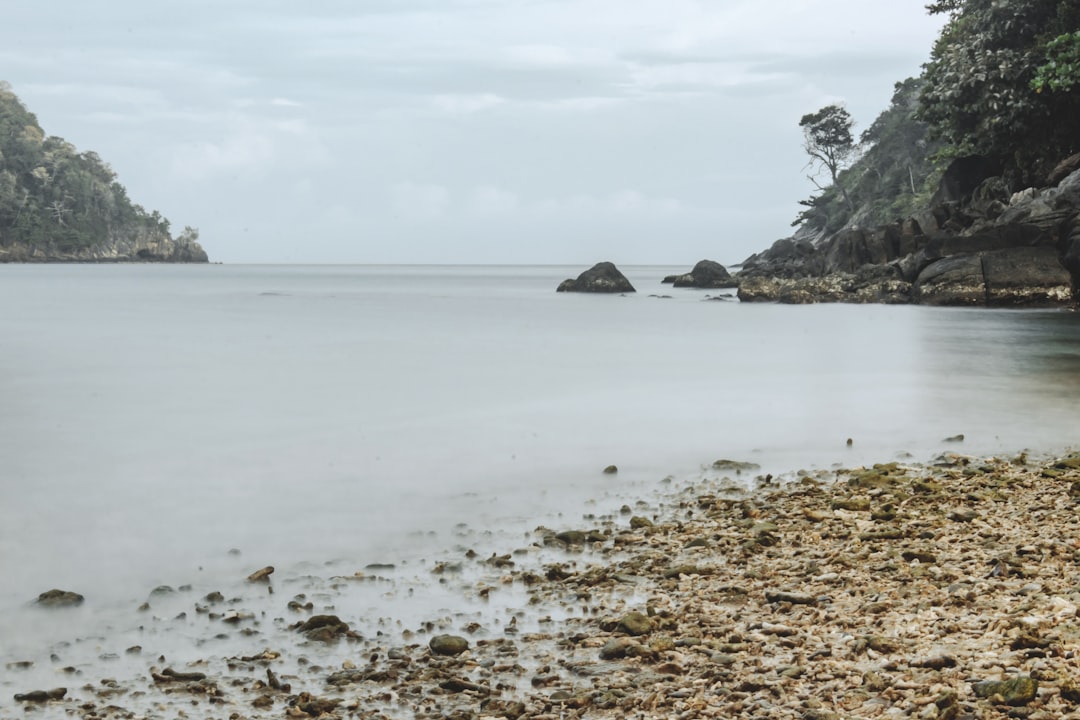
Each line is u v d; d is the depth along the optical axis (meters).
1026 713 5.95
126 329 50.81
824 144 156.75
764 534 10.82
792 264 88.50
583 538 11.18
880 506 12.28
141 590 9.80
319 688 7.29
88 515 12.80
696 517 12.20
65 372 30.78
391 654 7.89
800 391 24.00
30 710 6.96
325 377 29.00
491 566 10.33
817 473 14.66
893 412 20.30
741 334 43.62
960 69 68.81
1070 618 7.55
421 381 27.73
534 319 57.56
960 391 23.19
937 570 9.19
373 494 13.89
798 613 8.33
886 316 51.94
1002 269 55.53
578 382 26.98
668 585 9.39
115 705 7.04
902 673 6.76
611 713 6.58
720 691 6.80
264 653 7.95
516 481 14.62
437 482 14.62
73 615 9.04
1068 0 64.06
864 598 8.62
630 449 17.00
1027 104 64.38
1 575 10.25
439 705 6.90
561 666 7.53
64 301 84.06
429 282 162.38
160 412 22.19
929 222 68.44
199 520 12.52
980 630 7.52
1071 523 10.88
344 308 74.00
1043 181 65.56
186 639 8.40
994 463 14.82
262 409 22.53
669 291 98.19
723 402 22.44
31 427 20.19
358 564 10.56
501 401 23.33
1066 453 15.77
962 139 71.81
